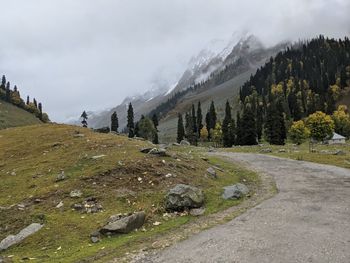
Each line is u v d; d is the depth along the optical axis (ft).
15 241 67.10
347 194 90.22
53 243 66.08
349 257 48.19
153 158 114.21
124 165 105.09
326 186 102.47
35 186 97.91
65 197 88.02
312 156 182.50
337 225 63.26
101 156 116.67
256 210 77.77
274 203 83.41
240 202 87.10
